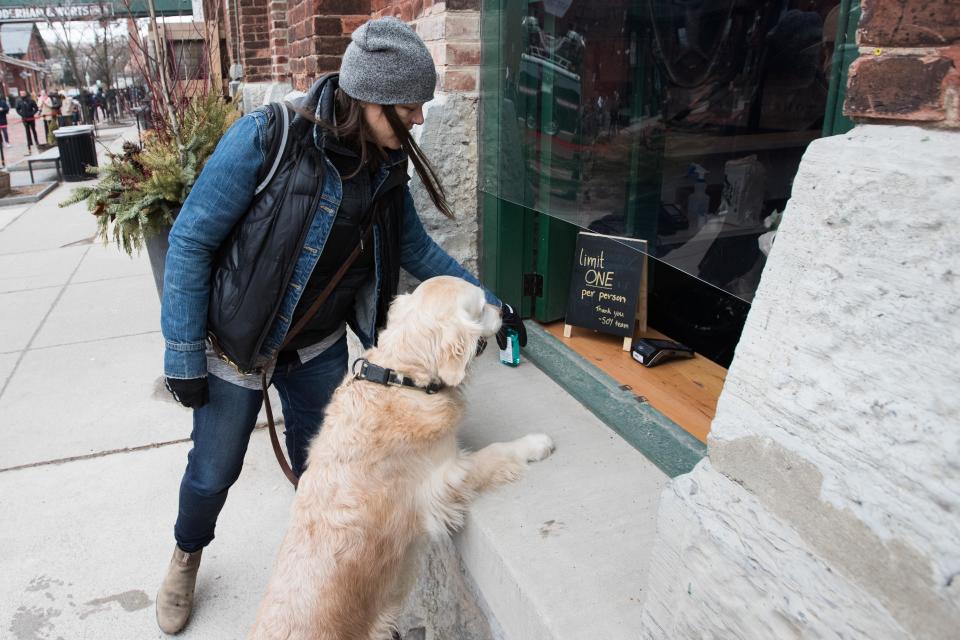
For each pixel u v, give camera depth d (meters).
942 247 0.82
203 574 2.71
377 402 1.99
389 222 2.07
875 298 0.90
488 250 3.35
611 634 1.57
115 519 3.02
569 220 2.78
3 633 2.43
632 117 2.42
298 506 1.97
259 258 1.85
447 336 1.95
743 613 1.11
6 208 10.18
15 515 3.04
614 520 1.98
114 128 24.05
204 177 1.80
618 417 2.52
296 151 1.82
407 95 1.72
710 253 2.15
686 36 2.32
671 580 1.28
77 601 2.57
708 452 1.20
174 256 1.82
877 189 0.89
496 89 3.02
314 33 4.44
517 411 2.67
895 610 0.88
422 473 2.01
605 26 2.53
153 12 4.07
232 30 11.24
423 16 3.31
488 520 2.00
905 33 0.90
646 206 2.46
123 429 3.73
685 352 3.09
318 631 1.78
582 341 3.32
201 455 2.15
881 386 0.89
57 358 4.64
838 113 1.41
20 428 3.75
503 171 3.10
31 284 6.32
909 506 0.86
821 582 0.97
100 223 3.95
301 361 2.29
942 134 0.88
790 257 1.03
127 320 5.34
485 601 2.05
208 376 2.08
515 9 2.82
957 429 0.80
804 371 1.00
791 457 1.02
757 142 2.18
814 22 2.11
